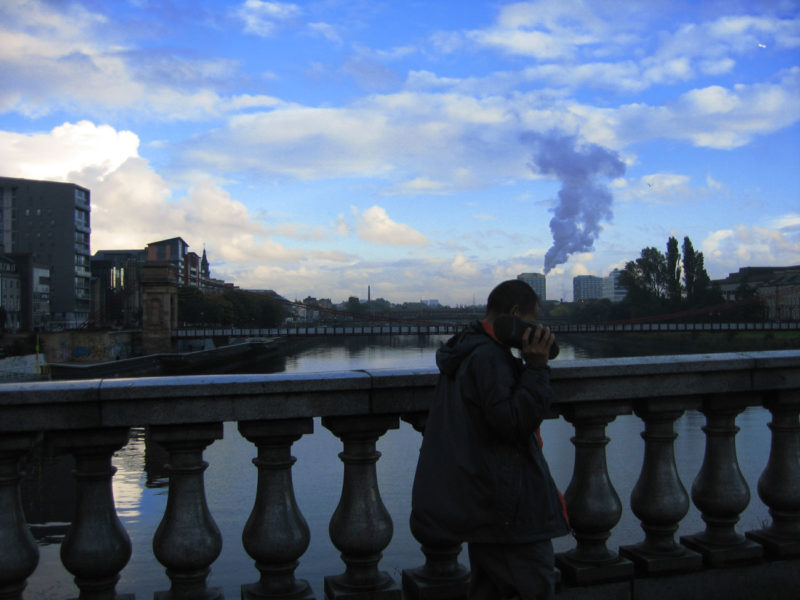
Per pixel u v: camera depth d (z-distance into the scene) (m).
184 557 3.11
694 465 22.20
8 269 111.00
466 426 2.68
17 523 2.97
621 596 3.58
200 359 98.31
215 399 3.12
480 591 2.89
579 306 169.88
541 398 2.60
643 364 3.62
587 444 3.63
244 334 111.69
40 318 119.12
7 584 2.95
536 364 2.66
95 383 3.03
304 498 18.02
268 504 3.24
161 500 18.91
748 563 3.77
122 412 3.02
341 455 3.36
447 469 2.69
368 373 3.32
